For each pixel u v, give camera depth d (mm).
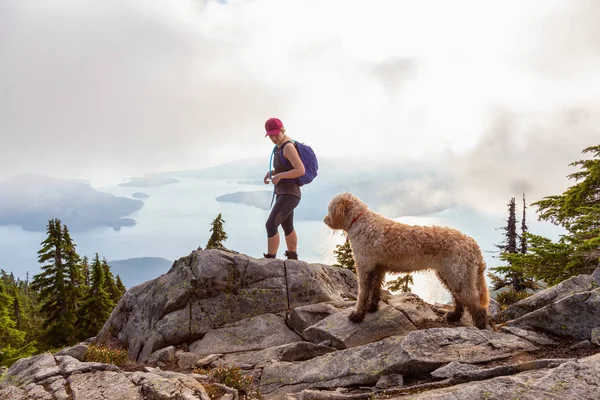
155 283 9133
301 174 8062
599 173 16859
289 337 7570
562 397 3650
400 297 7734
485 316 5871
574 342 5355
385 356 5316
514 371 4488
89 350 7305
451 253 5945
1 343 26922
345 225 6734
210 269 8383
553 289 6391
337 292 9102
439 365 4934
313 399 4711
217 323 8055
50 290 32531
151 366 7113
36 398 4812
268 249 8992
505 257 14594
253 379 5957
